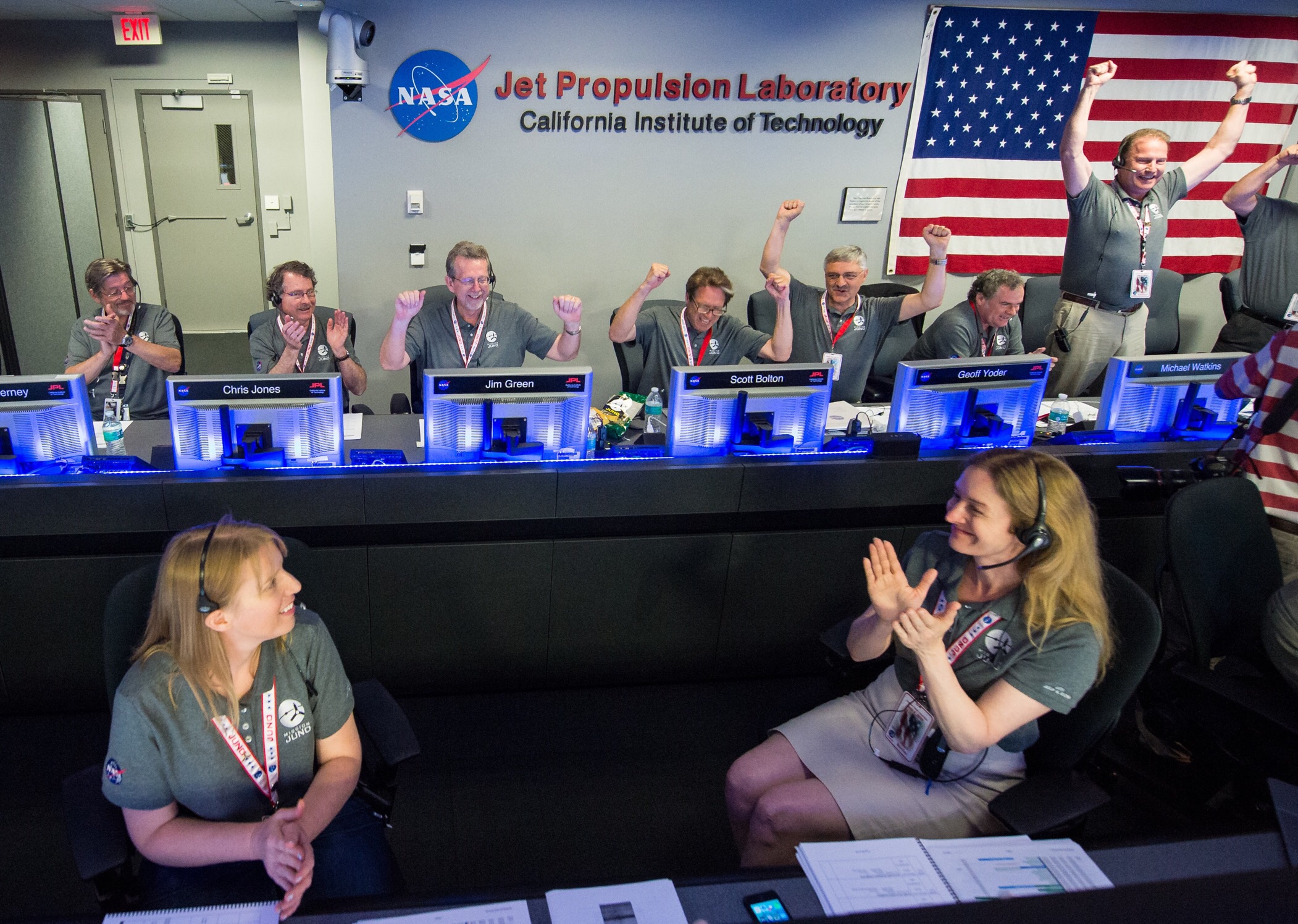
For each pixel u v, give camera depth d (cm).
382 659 277
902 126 521
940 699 160
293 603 154
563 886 134
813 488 276
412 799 245
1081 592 168
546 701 290
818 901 133
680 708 291
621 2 475
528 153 499
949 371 288
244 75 662
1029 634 168
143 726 145
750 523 284
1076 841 148
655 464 270
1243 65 402
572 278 531
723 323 400
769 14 488
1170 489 282
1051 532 167
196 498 242
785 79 501
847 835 172
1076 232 411
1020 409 300
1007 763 175
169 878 154
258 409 250
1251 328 455
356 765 167
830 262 393
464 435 265
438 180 497
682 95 498
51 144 618
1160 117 535
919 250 548
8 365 609
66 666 258
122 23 604
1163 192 406
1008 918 72
